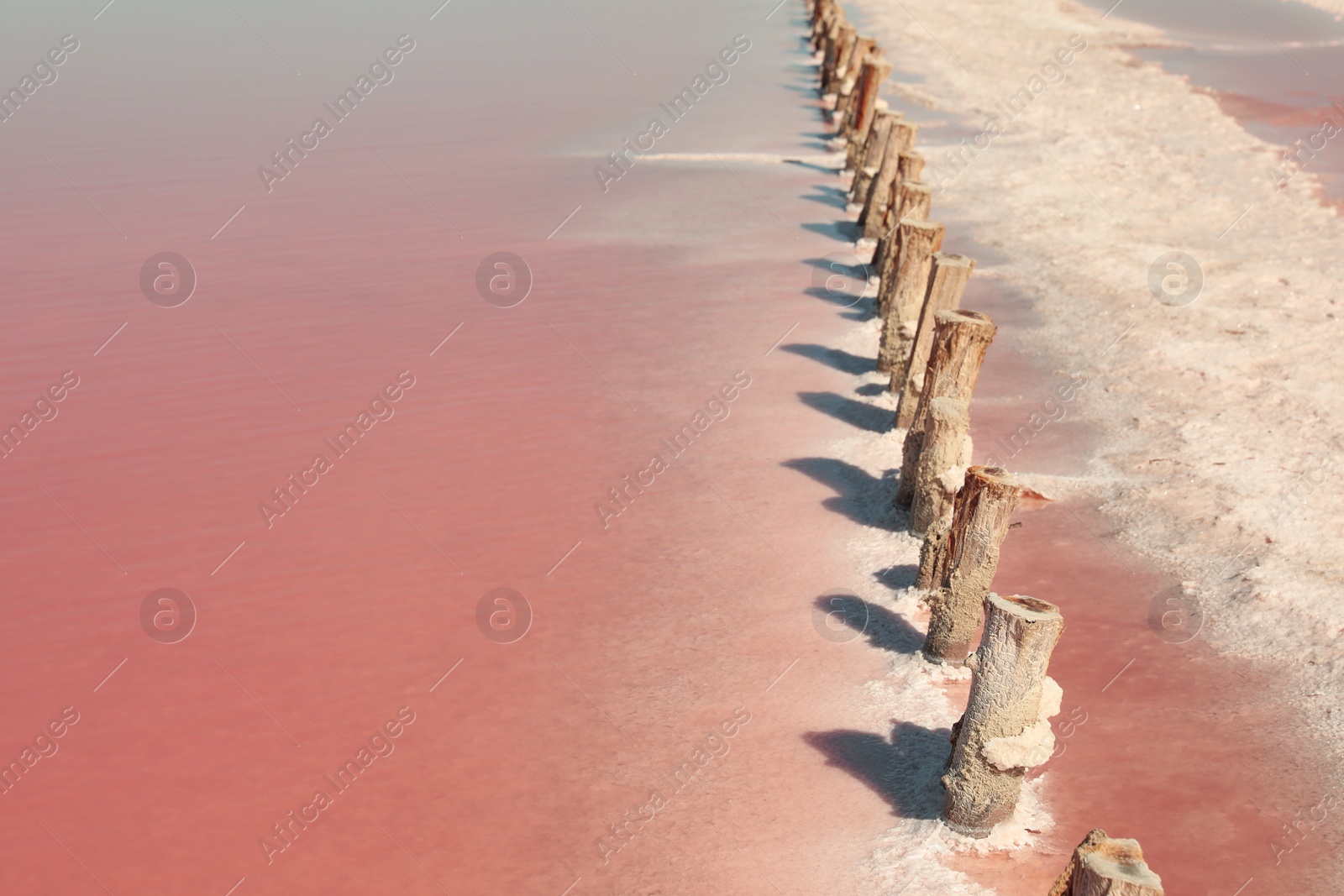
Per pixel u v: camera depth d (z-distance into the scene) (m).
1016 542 9.34
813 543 9.41
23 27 35.38
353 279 15.77
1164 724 7.25
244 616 8.75
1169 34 32.25
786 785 6.85
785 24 37.44
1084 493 10.02
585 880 6.24
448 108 25.59
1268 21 34.53
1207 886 6.05
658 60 31.17
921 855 6.26
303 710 7.72
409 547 9.59
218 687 7.98
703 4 41.84
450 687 7.88
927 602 8.48
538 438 11.38
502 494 10.35
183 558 9.52
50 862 6.55
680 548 9.43
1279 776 6.80
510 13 39.34
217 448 11.31
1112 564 8.99
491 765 7.14
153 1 41.56
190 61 30.62
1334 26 33.66
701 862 6.32
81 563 9.49
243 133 23.39
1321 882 6.09
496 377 12.77
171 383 12.74
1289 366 11.91
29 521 10.11
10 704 7.88
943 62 28.80
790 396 12.14
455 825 6.69
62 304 14.88
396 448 11.26
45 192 19.52
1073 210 17.52
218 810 6.89
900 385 11.90
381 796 6.93
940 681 7.66
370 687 7.91
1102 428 11.12
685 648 8.16
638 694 7.72
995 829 6.35
